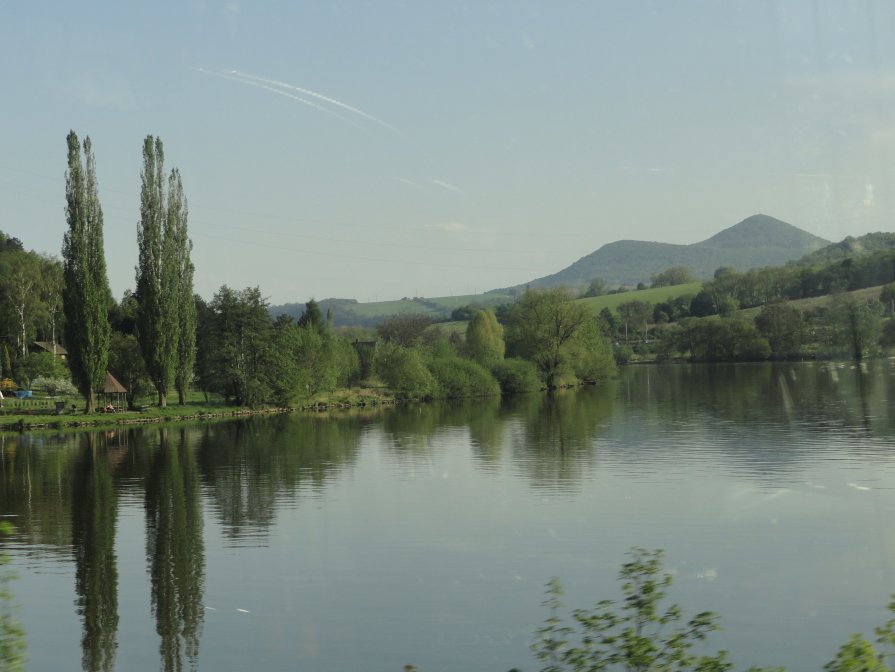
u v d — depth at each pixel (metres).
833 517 28.62
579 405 78.50
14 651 12.27
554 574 24.00
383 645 19.33
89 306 72.31
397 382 93.94
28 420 67.69
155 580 24.45
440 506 33.31
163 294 77.44
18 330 112.00
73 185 71.62
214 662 18.69
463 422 67.44
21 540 29.41
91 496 37.66
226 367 83.12
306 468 44.38
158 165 76.69
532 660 18.14
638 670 11.20
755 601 21.03
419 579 23.92
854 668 9.35
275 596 22.83
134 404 82.88
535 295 106.38
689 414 63.50
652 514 30.55
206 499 36.28
